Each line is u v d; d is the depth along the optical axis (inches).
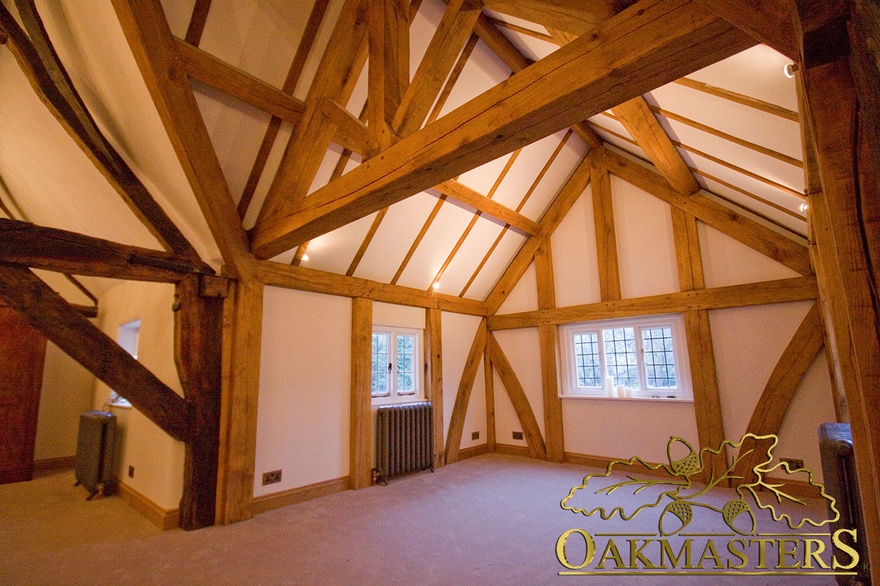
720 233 188.1
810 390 161.6
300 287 168.7
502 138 81.0
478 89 173.8
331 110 129.2
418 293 219.0
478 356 252.1
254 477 146.8
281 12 121.6
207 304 145.5
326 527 132.2
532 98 73.8
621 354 213.0
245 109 130.6
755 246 177.8
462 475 195.2
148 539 123.7
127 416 172.4
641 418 199.8
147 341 167.8
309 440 165.5
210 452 139.1
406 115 100.9
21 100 138.2
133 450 162.9
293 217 131.6
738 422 174.9
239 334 147.0
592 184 227.6
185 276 141.5
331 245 175.3
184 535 127.0
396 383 208.8
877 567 45.0
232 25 118.1
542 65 73.2
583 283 226.2
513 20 147.5
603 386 216.5
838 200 38.1
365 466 179.0
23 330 202.2
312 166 138.0
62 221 191.5
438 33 100.9
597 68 66.3
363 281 193.0
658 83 67.1
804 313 165.9
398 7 111.1
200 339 141.9
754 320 176.2
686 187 190.5
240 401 143.9
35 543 121.3
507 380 247.6
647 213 209.0
